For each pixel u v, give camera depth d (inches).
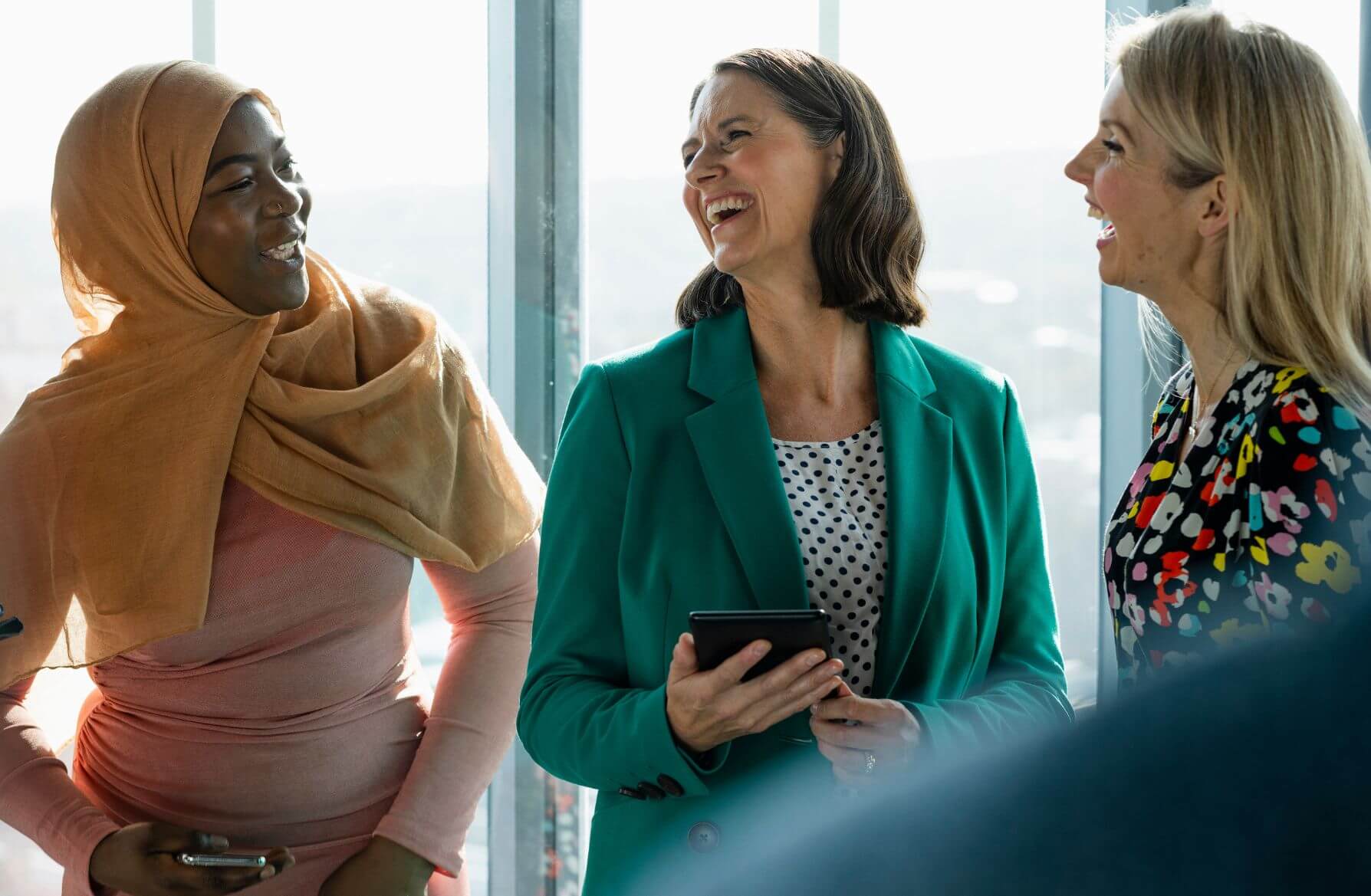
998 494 62.5
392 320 75.6
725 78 61.7
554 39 95.6
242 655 67.2
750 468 58.5
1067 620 105.7
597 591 60.6
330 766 67.8
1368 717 7.1
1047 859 7.7
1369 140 98.8
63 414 68.7
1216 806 7.3
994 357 103.1
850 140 60.9
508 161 95.0
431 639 94.0
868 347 63.9
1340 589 10.1
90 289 71.2
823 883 8.7
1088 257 103.3
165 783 66.7
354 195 92.0
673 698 52.7
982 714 55.5
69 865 63.9
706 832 55.7
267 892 66.4
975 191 101.6
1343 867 7.0
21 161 82.4
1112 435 104.8
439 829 68.1
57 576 67.6
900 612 57.3
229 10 87.7
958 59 100.7
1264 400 43.1
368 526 68.9
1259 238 43.4
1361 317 43.4
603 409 62.1
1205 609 43.7
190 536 66.2
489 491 74.9
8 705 69.4
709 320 64.5
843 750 52.8
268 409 69.2
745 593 57.8
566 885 98.7
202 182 67.0
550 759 58.5
